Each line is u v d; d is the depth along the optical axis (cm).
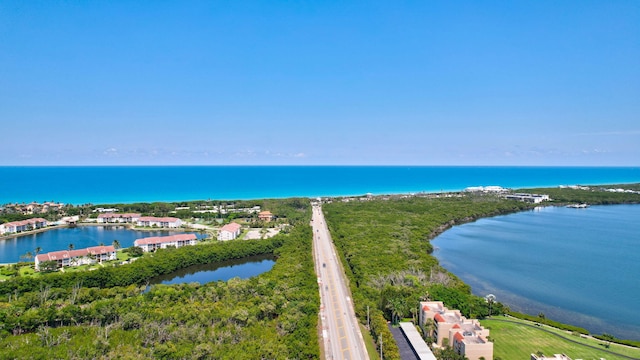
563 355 12769
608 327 17925
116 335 14612
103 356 13175
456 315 15538
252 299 17925
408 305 17012
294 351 13562
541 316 17950
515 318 17662
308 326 15475
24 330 15175
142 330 14762
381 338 14088
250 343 14112
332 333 15938
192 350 13400
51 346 13688
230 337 14525
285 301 17788
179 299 18212
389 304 16900
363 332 16075
